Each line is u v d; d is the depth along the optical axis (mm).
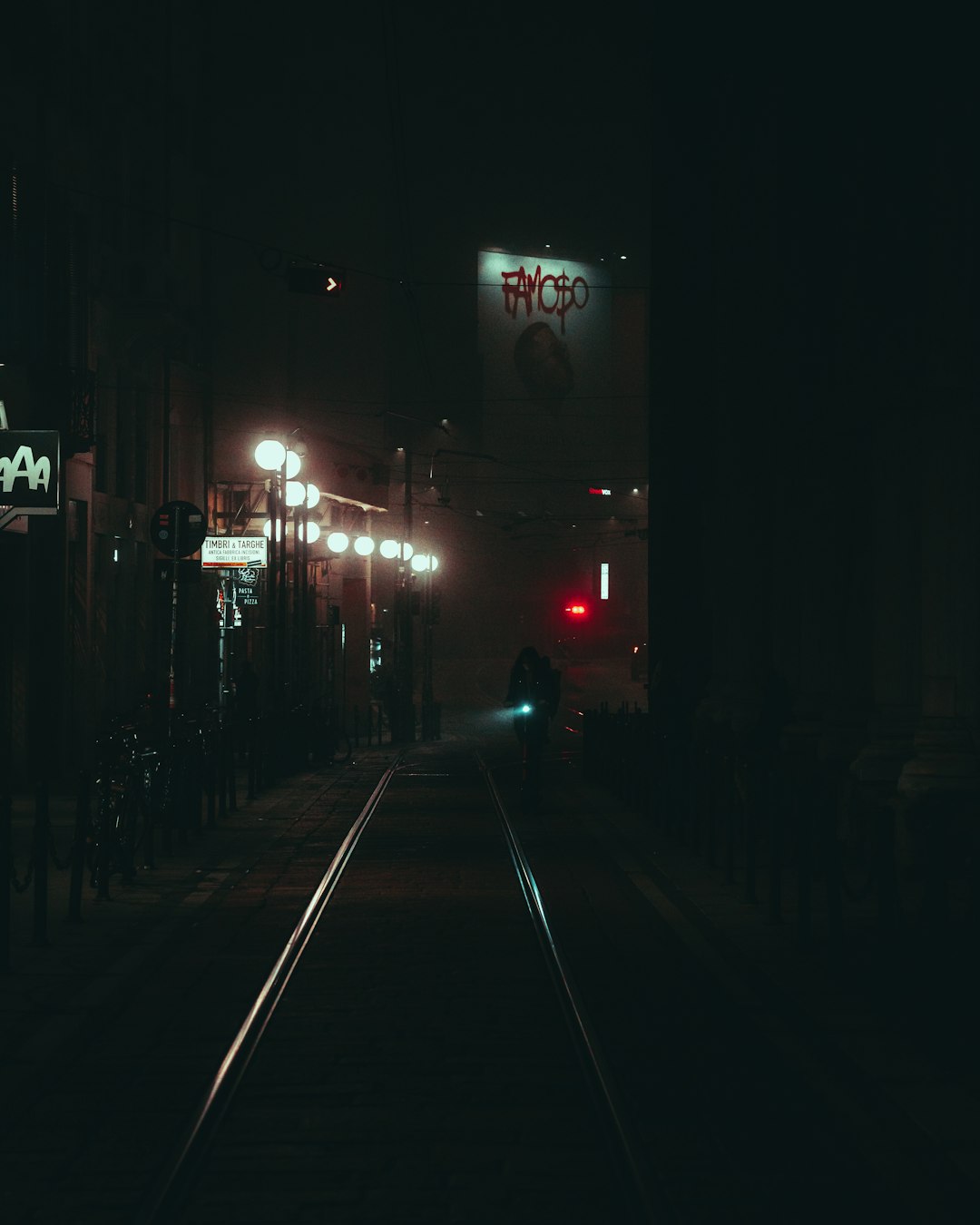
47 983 9984
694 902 13781
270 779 27594
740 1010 9320
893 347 15758
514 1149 6629
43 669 25906
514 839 18828
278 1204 5922
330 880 15172
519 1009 9414
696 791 17516
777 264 20406
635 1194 5996
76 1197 6000
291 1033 8789
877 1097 7270
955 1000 9430
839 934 10758
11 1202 5938
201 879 15250
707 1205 5891
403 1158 6504
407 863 16734
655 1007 9453
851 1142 6672
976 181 14117
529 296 102938
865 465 18500
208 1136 6789
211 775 20281
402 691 45594
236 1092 7535
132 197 32469
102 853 13852
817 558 19297
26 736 25359
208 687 36719
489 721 57469
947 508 14336
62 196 25797
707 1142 6707
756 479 23234
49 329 25281
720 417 24156
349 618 54156
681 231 30016
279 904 13672
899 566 15953
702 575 29234
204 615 36406
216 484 40625
